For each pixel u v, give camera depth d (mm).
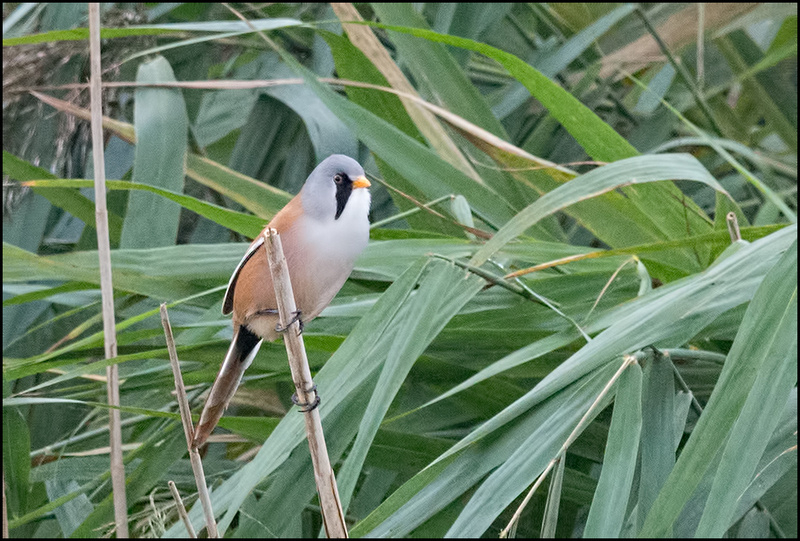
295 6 11383
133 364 7266
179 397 4270
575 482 6430
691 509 5043
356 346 5277
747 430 4277
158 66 8508
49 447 7164
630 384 4855
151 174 7703
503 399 6547
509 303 6562
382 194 9484
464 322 6430
